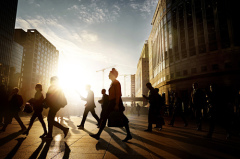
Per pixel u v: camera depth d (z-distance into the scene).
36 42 120.88
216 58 30.09
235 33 28.55
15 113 5.41
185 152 3.03
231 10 29.34
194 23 34.00
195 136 4.86
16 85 101.31
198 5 33.72
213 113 4.66
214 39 30.81
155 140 4.15
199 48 32.69
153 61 55.03
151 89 6.04
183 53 35.62
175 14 38.34
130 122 9.85
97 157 2.66
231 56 28.42
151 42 59.62
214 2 31.44
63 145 3.50
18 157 2.61
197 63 32.66
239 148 3.39
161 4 44.59
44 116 12.79
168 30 40.25
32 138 4.28
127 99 83.88
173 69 37.84
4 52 84.38
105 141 3.97
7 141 3.88
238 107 5.48
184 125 8.09
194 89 6.52
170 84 38.53
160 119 5.88
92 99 6.73
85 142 3.83
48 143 3.69
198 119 6.21
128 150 3.12
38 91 4.80
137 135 4.94
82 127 6.27
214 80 29.80
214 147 3.46
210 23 31.66
